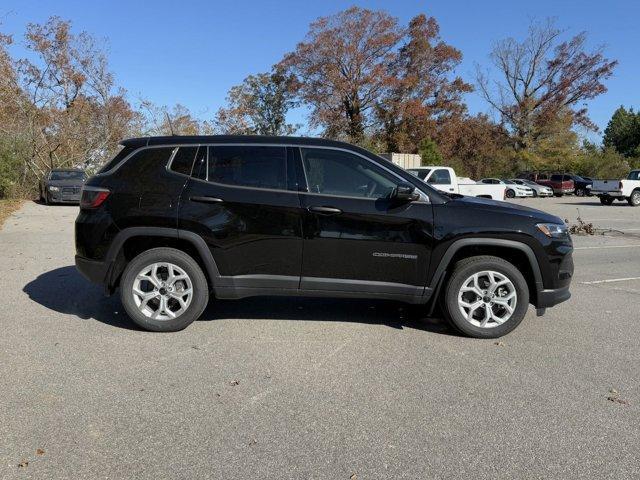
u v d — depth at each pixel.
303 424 3.36
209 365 4.26
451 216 4.89
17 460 2.89
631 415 3.57
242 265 4.92
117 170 5.08
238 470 2.86
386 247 4.87
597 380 4.14
